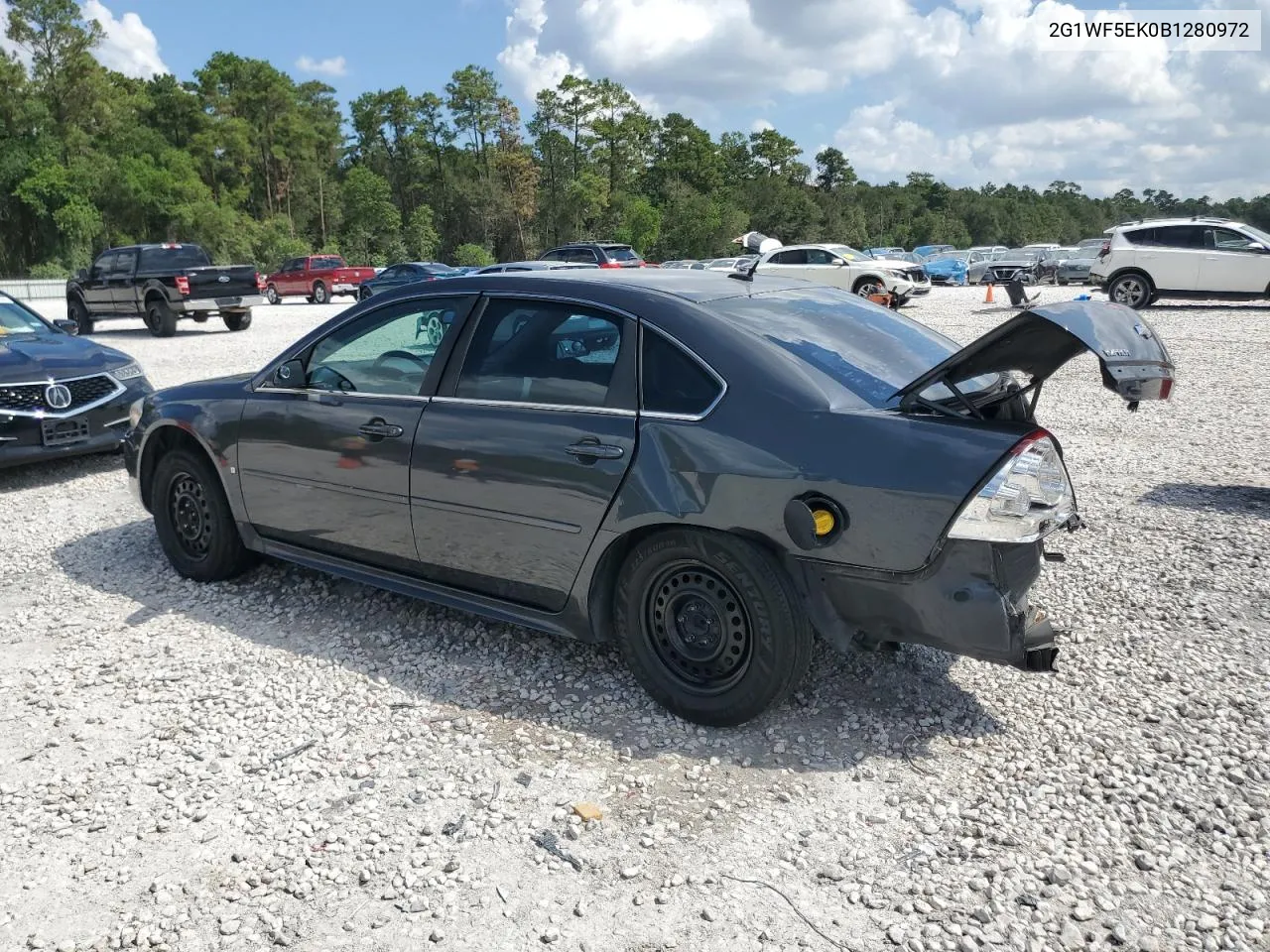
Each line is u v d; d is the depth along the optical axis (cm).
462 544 385
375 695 371
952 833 279
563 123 10500
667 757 324
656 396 338
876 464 295
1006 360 300
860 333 367
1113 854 268
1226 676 370
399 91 10956
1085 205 19750
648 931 242
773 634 317
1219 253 1786
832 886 258
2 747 339
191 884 264
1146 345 275
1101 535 545
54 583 508
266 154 9944
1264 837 273
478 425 374
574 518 349
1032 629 309
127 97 8306
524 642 416
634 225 9575
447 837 282
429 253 9738
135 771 321
